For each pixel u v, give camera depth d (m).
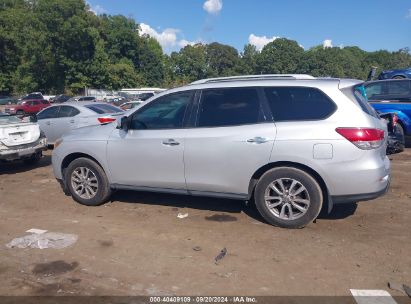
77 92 67.69
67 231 4.99
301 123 4.66
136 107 5.56
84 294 3.52
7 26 65.75
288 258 4.12
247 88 5.00
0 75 66.00
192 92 5.26
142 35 113.62
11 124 8.74
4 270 3.98
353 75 133.62
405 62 120.94
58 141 6.21
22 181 7.89
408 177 7.29
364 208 5.60
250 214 5.43
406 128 9.73
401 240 4.52
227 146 4.91
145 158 5.42
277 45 126.19
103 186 5.85
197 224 5.13
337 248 4.33
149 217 5.44
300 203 4.80
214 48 126.25
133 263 4.09
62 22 63.75
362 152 4.47
